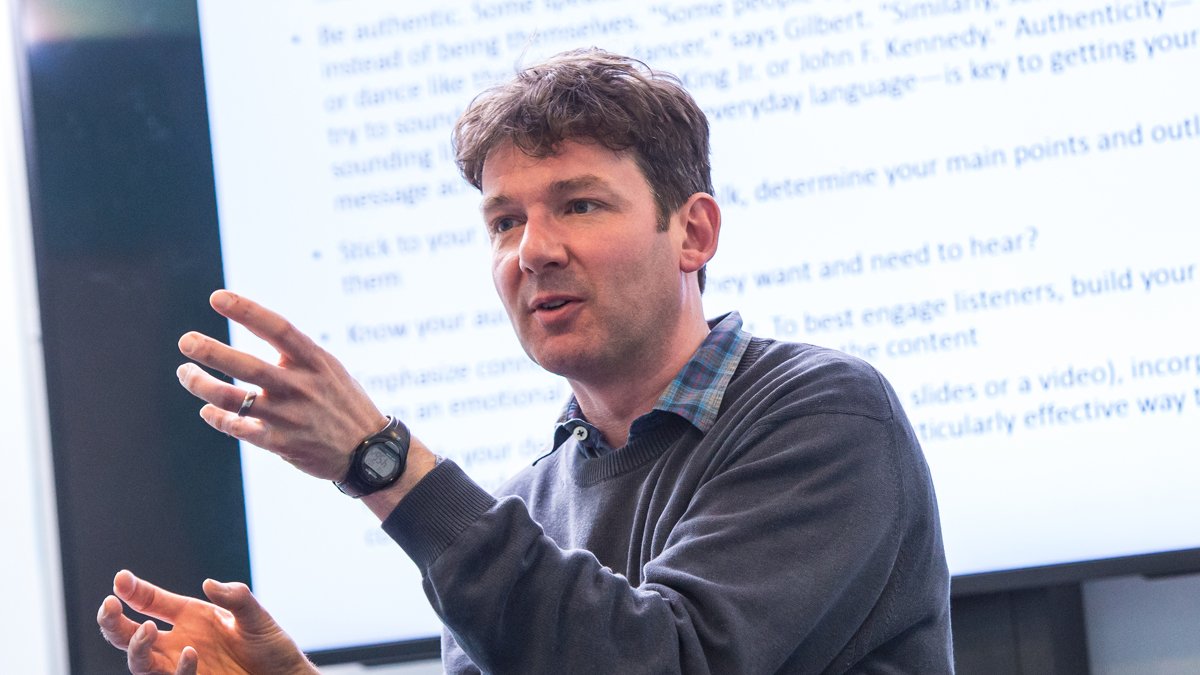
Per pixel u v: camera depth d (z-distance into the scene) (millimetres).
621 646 2189
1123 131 4230
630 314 2688
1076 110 4262
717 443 2635
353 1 4758
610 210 2670
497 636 2189
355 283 4652
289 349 2125
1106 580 4270
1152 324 4176
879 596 2562
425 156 4680
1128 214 4211
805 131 4410
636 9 4574
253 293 4676
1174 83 4219
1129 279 4195
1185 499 4117
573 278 2650
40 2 4750
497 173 2701
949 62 4348
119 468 4609
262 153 4727
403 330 4613
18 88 4727
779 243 4387
